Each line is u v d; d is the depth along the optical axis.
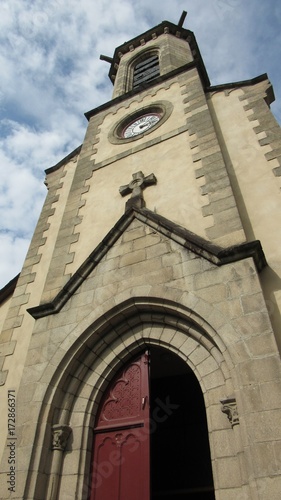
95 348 6.04
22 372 6.32
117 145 9.88
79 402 5.70
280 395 4.08
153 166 8.46
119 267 6.45
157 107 10.32
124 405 5.65
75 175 9.66
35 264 8.30
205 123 8.59
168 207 7.20
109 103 11.77
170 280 5.76
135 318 6.03
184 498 7.55
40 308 6.58
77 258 7.46
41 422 5.32
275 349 4.43
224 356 4.72
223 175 7.10
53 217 9.29
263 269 5.59
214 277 5.44
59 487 4.98
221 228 6.23
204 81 11.12
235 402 4.39
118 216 7.80
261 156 7.33
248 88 9.27
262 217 6.32
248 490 3.91
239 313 4.92
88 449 5.32
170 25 15.83
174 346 5.56
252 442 3.92
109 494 4.94
